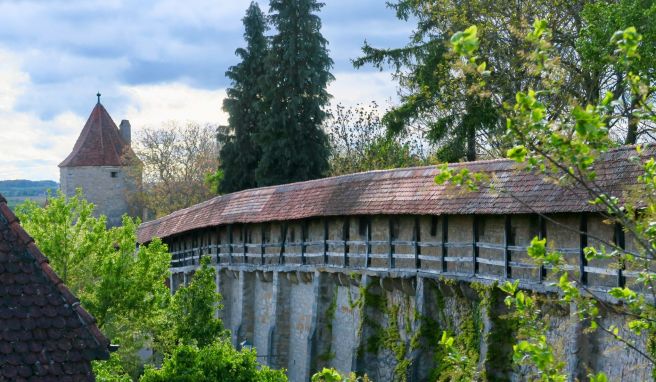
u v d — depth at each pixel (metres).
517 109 6.89
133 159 70.44
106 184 70.25
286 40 46.25
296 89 46.44
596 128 6.34
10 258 8.54
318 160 46.31
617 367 16.91
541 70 6.71
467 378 8.08
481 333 21.25
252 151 49.66
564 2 31.88
